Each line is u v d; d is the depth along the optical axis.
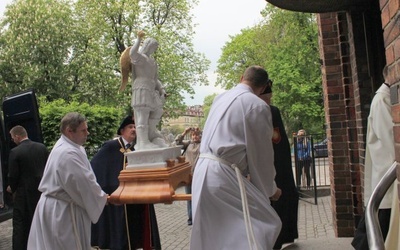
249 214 2.91
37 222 3.79
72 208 3.73
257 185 3.07
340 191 5.89
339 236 5.85
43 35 22.66
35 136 7.59
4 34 23.41
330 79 5.98
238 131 3.02
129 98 22.55
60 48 22.95
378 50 5.06
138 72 3.92
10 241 7.89
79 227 3.75
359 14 5.16
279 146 5.12
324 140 11.37
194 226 3.01
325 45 6.00
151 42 4.01
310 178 11.25
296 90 25.86
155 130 4.03
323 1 4.98
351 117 5.70
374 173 3.85
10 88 23.00
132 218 4.85
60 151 3.71
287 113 27.75
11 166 6.13
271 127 3.08
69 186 3.64
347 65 5.71
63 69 22.98
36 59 22.75
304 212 9.22
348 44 5.69
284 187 5.09
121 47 22.52
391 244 3.14
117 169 4.70
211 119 3.20
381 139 3.76
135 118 3.93
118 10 22.09
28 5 23.02
